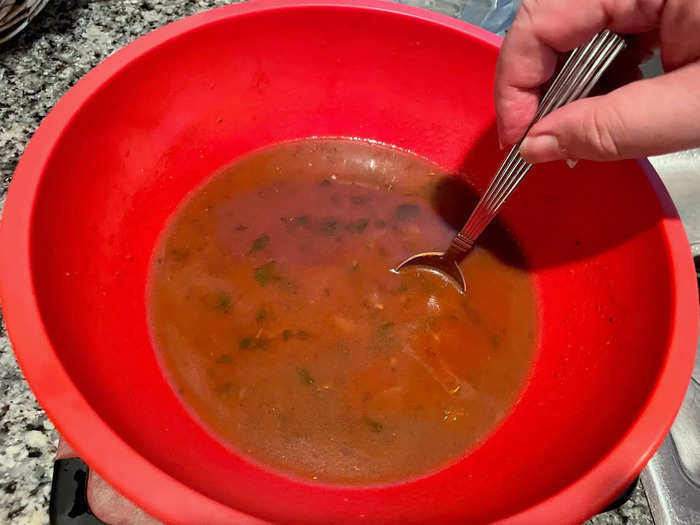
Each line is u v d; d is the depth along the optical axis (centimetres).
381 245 29
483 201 24
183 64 25
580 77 19
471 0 35
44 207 20
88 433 15
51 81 30
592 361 23
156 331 25
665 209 22
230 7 25
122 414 19
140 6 33
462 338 26
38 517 20
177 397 24
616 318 23
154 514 15
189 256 27
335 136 32
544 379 25
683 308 20
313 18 26
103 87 22
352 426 24
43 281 19
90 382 18
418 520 19
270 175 30
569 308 26
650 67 34
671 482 23
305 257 28
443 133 31
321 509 19
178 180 28
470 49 27
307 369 25
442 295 27
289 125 31
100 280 23
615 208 24
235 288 27
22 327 17
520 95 21
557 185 27
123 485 15
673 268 21
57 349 17
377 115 31
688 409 25
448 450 23
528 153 19
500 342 26
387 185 31
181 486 15
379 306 27
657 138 17
